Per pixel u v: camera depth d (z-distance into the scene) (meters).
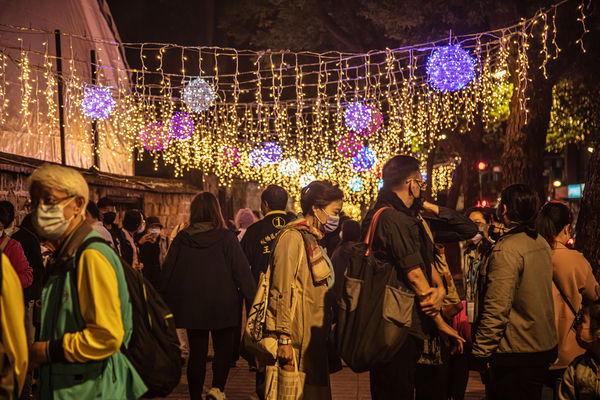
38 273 5.25
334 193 4.33
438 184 27.31
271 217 6.19
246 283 5.35
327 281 4.29
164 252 14.26
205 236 5.27
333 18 18.89
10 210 5.06
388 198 3.92
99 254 2.55
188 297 5.15
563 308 4.13
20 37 12.67
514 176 12.89
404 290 3.68
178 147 19.09
